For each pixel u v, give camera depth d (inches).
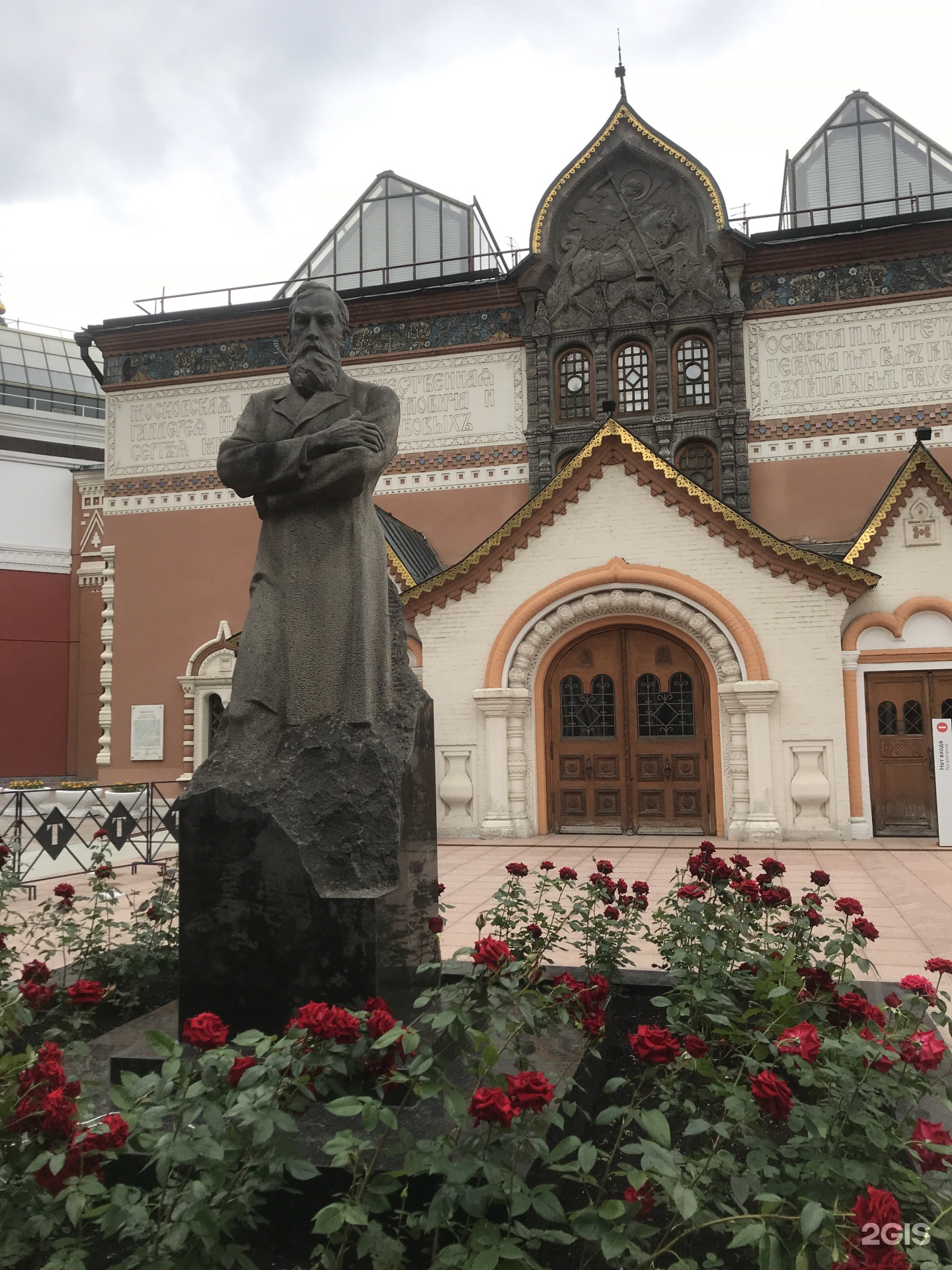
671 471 667.4
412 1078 119.6
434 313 903.7
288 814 181.6
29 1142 117.0
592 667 691.4
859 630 658.2
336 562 195.6
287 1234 133.6
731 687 647.1
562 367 874.1
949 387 794.8
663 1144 107.1
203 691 932.0
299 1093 139.4
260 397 208.5
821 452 815.7
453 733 691.4
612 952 236.8
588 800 685.3
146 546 960.9
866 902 424.5
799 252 824.9
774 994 154.2
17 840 509.0
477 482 882.8
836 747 637.3
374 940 171.6
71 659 1307.8
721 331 833.5
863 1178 117.5
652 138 858.1
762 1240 102.1
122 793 784.3
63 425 1397.6
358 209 1051.9
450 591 697.6
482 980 152.9
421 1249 126.3
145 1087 114.6
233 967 179.2
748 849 604.4
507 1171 109.4
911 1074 141.0
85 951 249.0
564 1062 179.0
